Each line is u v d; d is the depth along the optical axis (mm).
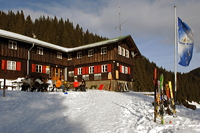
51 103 9148
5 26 60531
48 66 24469
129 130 5492
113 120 6629
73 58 27359
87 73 25391
